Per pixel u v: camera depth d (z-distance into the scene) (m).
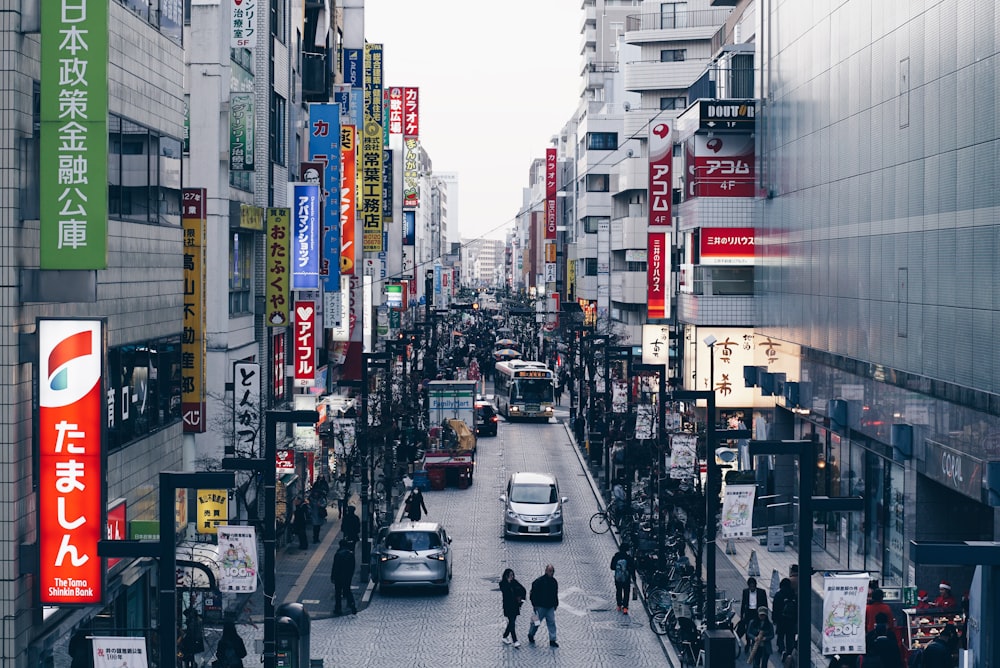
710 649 26.62
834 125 41.00
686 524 43.16
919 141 32.50
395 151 115.56
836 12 40.66
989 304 27.69
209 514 32.25
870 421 36.62
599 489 58.62
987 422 27.53
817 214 43.19
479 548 45.72
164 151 30.06
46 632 22.25
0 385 20.78
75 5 20.55
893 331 34.59
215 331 41.50
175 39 30.98
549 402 87.94
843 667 26.22
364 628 33.78
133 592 28.33
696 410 59.09
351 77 74.88
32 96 21.55
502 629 33.94
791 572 31.75
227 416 39.41
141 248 28.22
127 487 27.25
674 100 111.56
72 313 23.59
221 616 31.09
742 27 67.06
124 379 27.09
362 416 42.00
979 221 28.33
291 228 48.50
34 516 21.84
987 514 32.66
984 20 28.09
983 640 20.77
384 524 48.53
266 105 48.66
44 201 20.75
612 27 161.38
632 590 38.53
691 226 60.25
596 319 113.75
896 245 34.31
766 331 52.72
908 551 33.00
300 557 43.06
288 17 54.50
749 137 58.16
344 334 63.69
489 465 67.38
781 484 48.59
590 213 133.62
